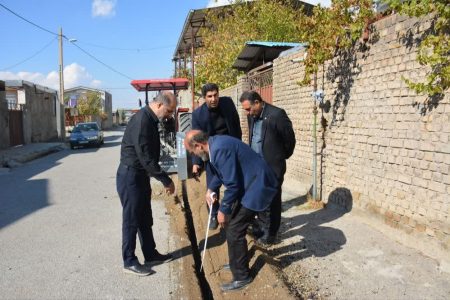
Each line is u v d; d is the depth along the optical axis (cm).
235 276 424
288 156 548
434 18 459
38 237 622
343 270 453
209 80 2041
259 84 1225
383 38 551
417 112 488
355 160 624
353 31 596
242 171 407
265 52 1295
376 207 572
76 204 838
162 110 450
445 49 423
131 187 460
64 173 1290
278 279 417
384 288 408
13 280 466
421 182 483
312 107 792
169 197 859
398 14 518
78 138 2322
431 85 441
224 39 1988
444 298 383
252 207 405
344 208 657
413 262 457
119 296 423
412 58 495
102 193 943
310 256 495
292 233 580
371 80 580
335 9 638
